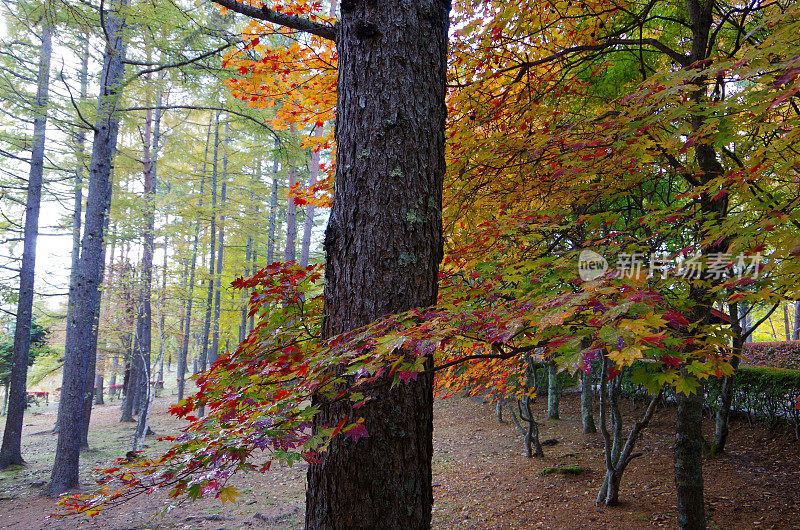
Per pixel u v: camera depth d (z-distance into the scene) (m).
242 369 2.22
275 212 20.08
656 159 3.27
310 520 1.78
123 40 7.70
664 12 4.69
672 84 2.34
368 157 1.88
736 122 2.42
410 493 1.72
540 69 4.12
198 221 14.91
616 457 5.77
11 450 10.61
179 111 16.38
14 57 9.38
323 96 3.67
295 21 2.25
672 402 9.16
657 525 4.83
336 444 1.73
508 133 3.46
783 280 2.18
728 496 5.28
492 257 3.88
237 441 1.53
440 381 4.74
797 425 6.57
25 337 11.00
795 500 4.88
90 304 8.85
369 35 1.94
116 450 11.88
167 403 20.78
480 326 1.60
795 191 2.94
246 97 3.71
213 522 6.54
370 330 1.63
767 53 2.02
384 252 1.82
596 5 3.76
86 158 10.98
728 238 2.85
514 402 13.07
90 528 6.55
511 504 6.07
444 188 3.63
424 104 1.96
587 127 3.09
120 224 12.40
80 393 8.74
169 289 13.21
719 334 2.30
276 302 2.46
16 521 7.04
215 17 6.04
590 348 1.29
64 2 5.32
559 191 3.40
